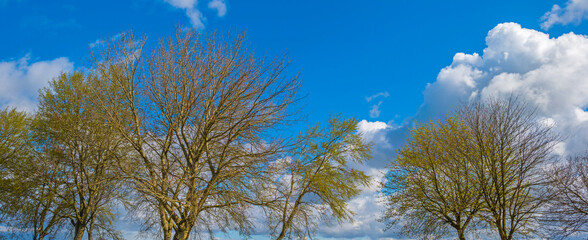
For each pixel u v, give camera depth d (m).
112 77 14.02
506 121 17.09
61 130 17.72
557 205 15.98
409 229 19.45
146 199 13.25
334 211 20.80
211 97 14.12
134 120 14.18
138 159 13.95
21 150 20.77
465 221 18.58
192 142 14.27
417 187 19.34
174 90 13.99
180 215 13.44
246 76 13.83
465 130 18.42
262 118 13.56
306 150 19.75
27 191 18.70
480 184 17.20
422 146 19.70
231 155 14.01
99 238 19.86
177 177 13.54
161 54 14.17
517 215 16.59
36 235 18.91
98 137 15.49
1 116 21.69
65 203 19.39
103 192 17.02
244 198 14.16
